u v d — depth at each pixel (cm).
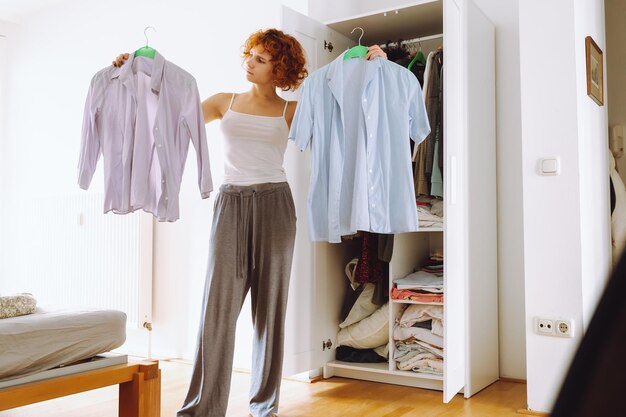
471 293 289
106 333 215
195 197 391
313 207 273
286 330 286
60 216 447
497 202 328
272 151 243
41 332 194
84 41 471
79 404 269
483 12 318
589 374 22
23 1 489
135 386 213
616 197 327
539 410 257
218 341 230
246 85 374
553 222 262
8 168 521
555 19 266
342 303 330
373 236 308
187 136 246
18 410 259
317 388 300
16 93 521
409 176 260
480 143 307
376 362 317
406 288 292
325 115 274
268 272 238
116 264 408
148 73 245
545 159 265
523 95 272
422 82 310
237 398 287
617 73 361
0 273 516
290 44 248
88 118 252
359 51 274
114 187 250
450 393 262
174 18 414
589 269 270
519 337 318
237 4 380
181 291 394
